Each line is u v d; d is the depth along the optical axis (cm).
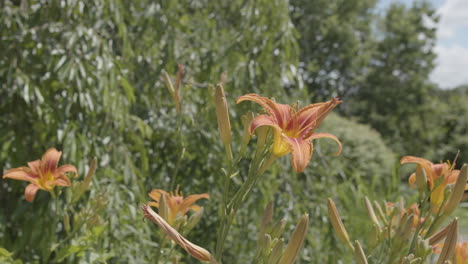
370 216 200
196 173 430
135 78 421
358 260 155
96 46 349
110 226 334
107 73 359
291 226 415
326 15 2217
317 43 2264
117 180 356
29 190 258
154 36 418
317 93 2361
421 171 185
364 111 2638
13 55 332
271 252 137
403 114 2545
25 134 352
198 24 468
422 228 186
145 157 379
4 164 336
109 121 359
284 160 432
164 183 422
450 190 175
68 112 335
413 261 154
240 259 449
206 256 135
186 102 420
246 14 443
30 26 343
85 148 336
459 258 167
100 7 370
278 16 446
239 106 436
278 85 442
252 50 435
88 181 263
